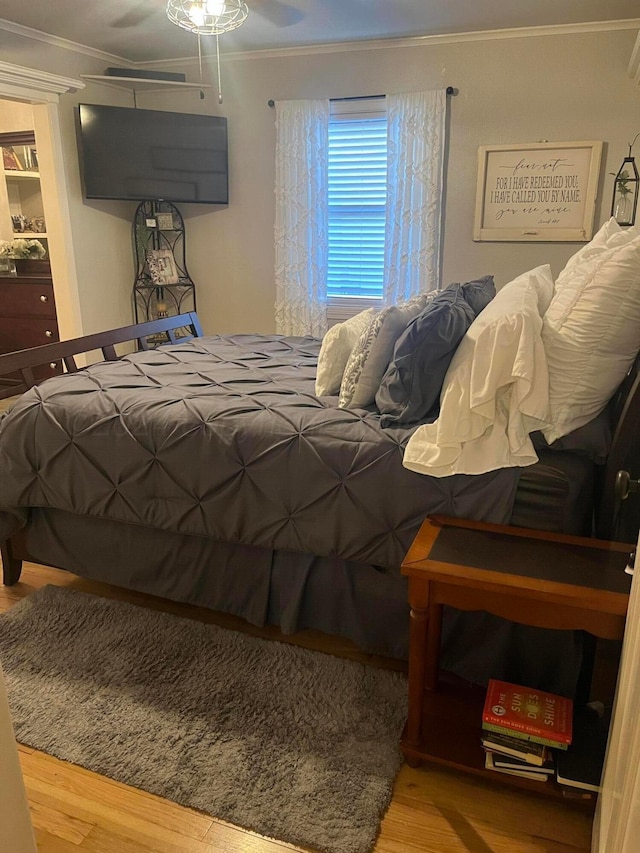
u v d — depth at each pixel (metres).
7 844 0.88
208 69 4.40
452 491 1.66
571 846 1.38
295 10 3.40
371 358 1.96
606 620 1.29
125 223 4.74
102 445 2.04
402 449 1.73
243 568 2.03
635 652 0.94
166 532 2.10
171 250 4.79
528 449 1.57
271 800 1.48
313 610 1.98
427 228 4.04
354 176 4.24
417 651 1.46
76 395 2.18
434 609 1.65
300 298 4.44
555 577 1.35
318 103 4.12
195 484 1.94
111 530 2.18
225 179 4.53
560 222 3.85
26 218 5.13
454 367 1.68
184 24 2.80
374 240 4.31
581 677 1.62
